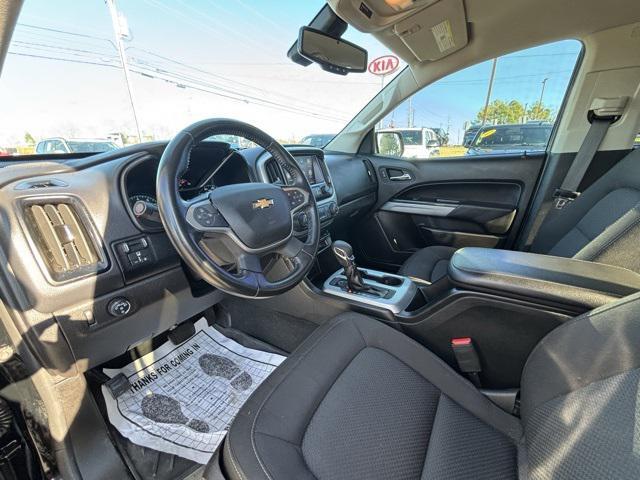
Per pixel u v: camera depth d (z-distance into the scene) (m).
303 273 0.98
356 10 1.28
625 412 0.48
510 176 1.85
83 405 0.99
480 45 1.59
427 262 1.61
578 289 0.82
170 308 1.10
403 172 2.09
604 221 1.16
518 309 0.88
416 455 0.67
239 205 0.87
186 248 0.78
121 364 1.25
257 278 0.87
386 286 1.22
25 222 0.78
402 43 1.56
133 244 0.96
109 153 0.99
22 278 0.79
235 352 1.35
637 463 0.43
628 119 1.53
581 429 0.53
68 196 0.84
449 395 0.82
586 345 0.63
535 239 1.75
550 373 0.67
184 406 1.15
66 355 0.88
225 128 0.92
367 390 0.79
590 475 0.47
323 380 0.80
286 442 0.66
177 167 0.80
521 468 0.63
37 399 0.91
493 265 0.96
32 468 0.93
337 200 1.76
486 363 0.98
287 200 1.00
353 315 1.00
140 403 1.14
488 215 1.92
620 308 0.62
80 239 0.86
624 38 1.44
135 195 1.04
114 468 0.98
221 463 0.65
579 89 1.60
